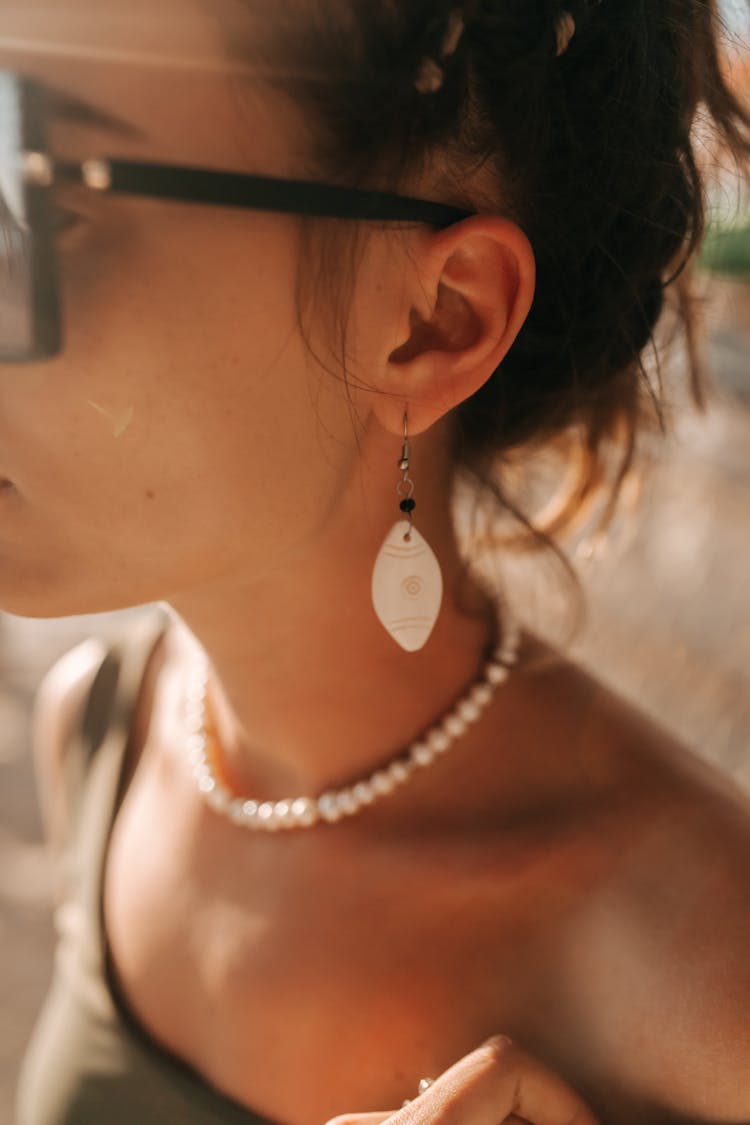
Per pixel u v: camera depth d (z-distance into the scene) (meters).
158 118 0.38
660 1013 0.43
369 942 0.47
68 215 0.39
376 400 0.43
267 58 0.38
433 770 0.48
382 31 0.39
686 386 0.56
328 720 0.48
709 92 0.48
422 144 0.41
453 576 0.48
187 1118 0.49
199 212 0.39
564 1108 0.43
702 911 0.43
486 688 0.48
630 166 0.45
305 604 0.46
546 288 0.46
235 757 0.52
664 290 0.49
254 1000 0.48
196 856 0.51
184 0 0.38
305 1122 0.47
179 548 0.42
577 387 0.48
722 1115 0.43
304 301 0.41
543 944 0.45
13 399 0.40
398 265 0.42
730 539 1.42
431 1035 0.46
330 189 0.40
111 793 0.57
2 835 1.25
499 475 0.50
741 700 1.06
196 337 0.40
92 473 0.41
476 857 0.46
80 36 0.38
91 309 0.39
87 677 0.60
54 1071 0.52
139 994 0.51
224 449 0.41
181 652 0.58
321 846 0.49
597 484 0.53
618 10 0.43
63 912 0.58
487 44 0.41
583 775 0.47
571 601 0.56
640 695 1.09
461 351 0.44
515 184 0.43
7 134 0.38
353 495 0.45
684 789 0.46
